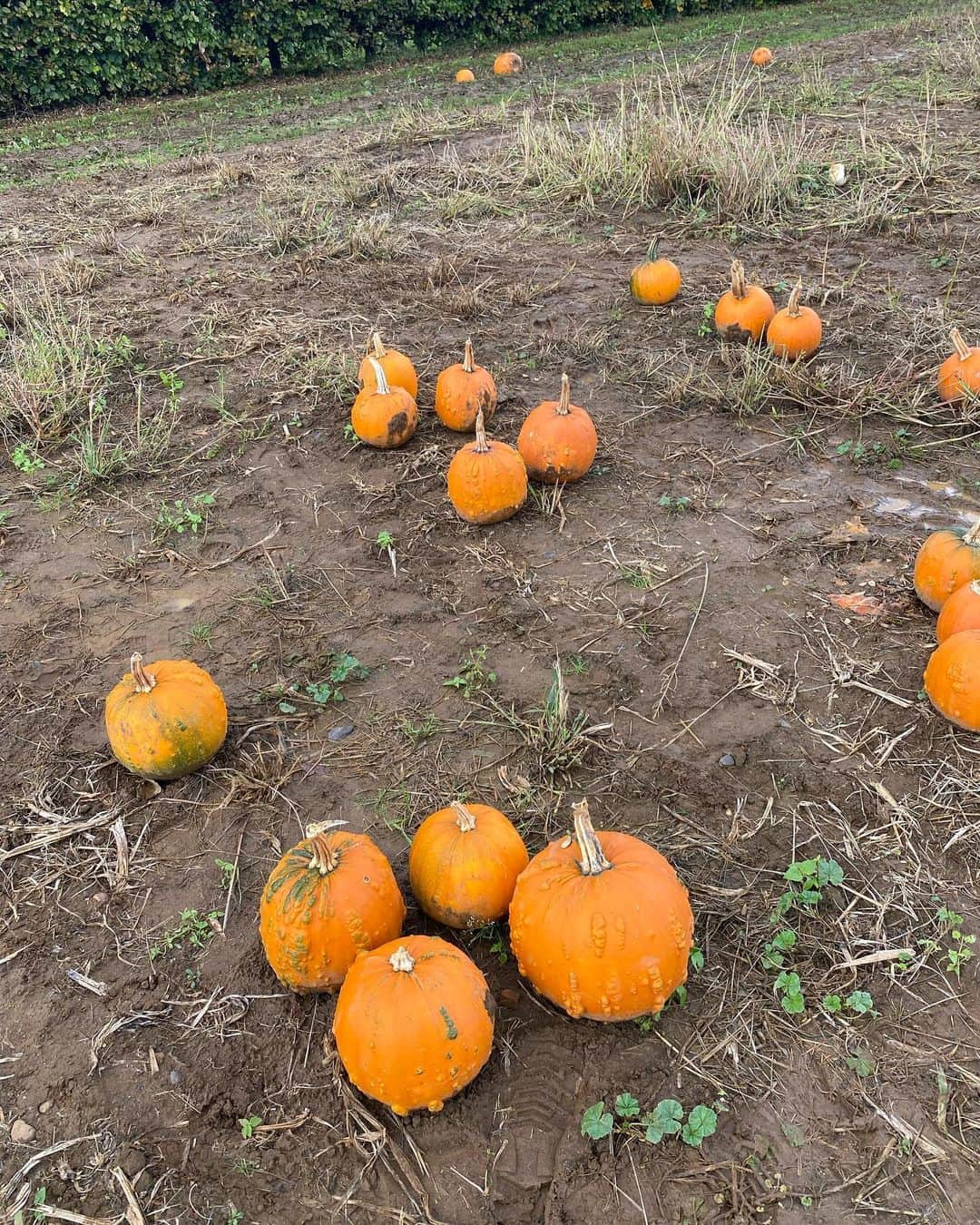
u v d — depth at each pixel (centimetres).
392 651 212
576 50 882
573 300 370
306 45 855
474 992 132
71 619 228
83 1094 140
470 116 633
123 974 155
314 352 340
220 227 467
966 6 862
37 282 411
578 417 251
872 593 218
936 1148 128
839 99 588
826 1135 130
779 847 166
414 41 922
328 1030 145
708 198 447
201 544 252
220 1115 137
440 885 148
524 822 172
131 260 429
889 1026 141
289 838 174
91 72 771
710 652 205
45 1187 131
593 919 133
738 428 284
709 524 244
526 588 228
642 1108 134
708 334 336
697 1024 143
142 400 320
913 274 364
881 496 250
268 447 292
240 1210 128
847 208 426
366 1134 133
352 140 607
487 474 237
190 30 789
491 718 194
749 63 716
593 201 463
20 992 153
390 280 396
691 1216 123
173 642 219
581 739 187
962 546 201
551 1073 138
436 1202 127
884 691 193
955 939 151
